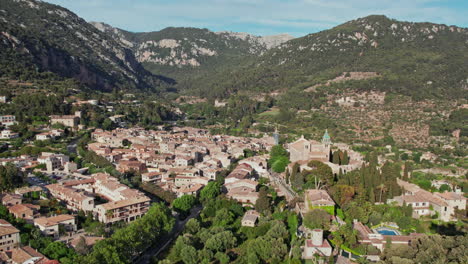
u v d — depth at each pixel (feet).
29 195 614.75
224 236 530.27
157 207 593.42
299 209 600.39
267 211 624.18
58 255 465.06
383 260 457.68
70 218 547.90
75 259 448.65
